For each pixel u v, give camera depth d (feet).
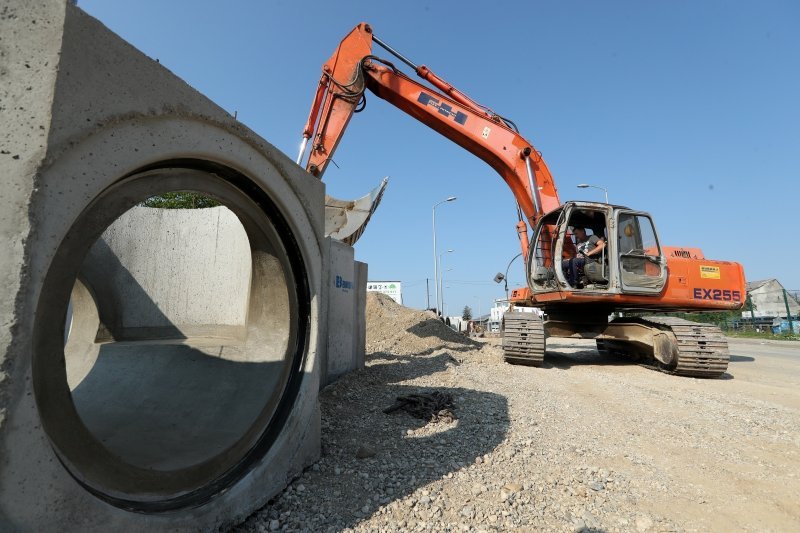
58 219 4.90
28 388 4.62
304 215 9.66
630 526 8.14
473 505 8.51
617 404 18.04
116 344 14.32
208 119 6.95
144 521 5.83
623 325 31.55
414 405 15.07
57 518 4.87
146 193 6.66
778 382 25.89
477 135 34.22
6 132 4.81
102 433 9.23
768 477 10.75
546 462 11.08
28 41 4.97
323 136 29.99
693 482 10.36
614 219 29.81
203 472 7.30
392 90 33.50
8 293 4.52
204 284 19.60
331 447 11.10
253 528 7.41
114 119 5.48
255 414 9.00
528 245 35.63
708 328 27.12
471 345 37.68
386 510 8.15
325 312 17.81
